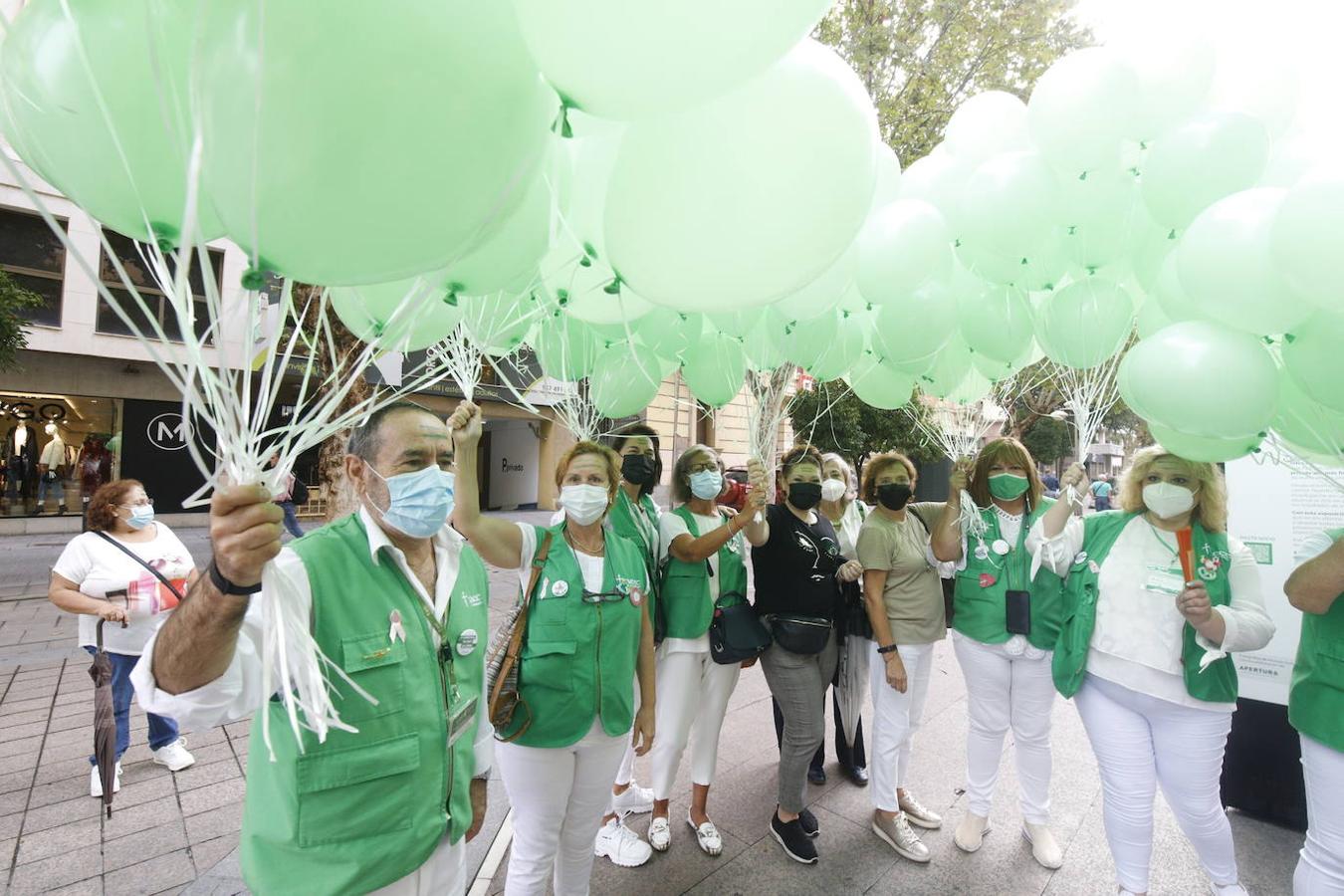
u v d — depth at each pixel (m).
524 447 15.57
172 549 2.97
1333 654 1.78
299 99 0.68
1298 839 2.70
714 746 2.62
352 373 1.00
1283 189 1.61
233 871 2.31
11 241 9.95
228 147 0.70
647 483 2.88
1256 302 1.54
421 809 1.26
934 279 2.33
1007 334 2.53
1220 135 1.73
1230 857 2.08
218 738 3.37
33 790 2.83
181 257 0.72
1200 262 1.61
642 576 2.05
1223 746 2.06
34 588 6.80
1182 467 2.10
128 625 2.80
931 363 2.80
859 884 2.36
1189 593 1.93
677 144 1.05
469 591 1.50
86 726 3.49
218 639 0.96
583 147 1.42
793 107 1.04
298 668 0.96
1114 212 2.12
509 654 1.82
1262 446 2.71
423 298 0.99
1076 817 2.84
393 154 0.72
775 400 2.72
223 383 0.82
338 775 1.16
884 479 2.73
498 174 0.82
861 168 1.09
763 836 2.64
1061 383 2.74
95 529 2.82
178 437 11.72
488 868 2.38
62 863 2.35
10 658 4.61
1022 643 2.49
